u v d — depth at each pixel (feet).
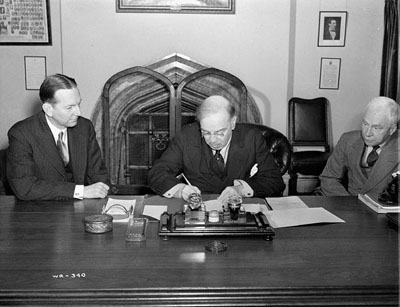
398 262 5.52
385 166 8.80
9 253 5.75
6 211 7.51
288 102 17.21
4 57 16.58
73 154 9.17
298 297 4.84
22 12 16.37
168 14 16.67
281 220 7.04
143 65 16.85
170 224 6.45
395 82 16.70
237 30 16.89
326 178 9.83
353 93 17.54
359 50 17.28
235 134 9.05
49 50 16.62
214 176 9.07
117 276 5.09
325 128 17.11
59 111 8.54
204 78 16.84
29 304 4.73
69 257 5.62
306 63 17.31
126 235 6.25
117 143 16.99
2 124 16.93
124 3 16.51
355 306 4.84
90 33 16.62
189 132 9.16
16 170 8.42
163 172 8.71
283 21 16.94
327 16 17.03
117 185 15.58
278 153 10.67
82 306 4.73
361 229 6.74
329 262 5.51
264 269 5.30
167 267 5.33
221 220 6.47
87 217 6.70
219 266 5.37
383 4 16.96
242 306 4.80
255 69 17.16
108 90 15.10
